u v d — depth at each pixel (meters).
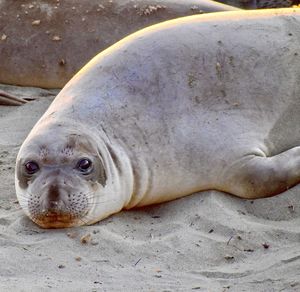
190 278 21.62
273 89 27.28
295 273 21.53
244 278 21.62
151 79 26.36
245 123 26.67
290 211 25.34
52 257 22.27
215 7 36.50
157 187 25.84
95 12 36.69
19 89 36.81
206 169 25.97
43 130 25.02
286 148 27.48
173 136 25.94
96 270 21.78
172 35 27.28
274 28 28.23
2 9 37.66
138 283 21.09
